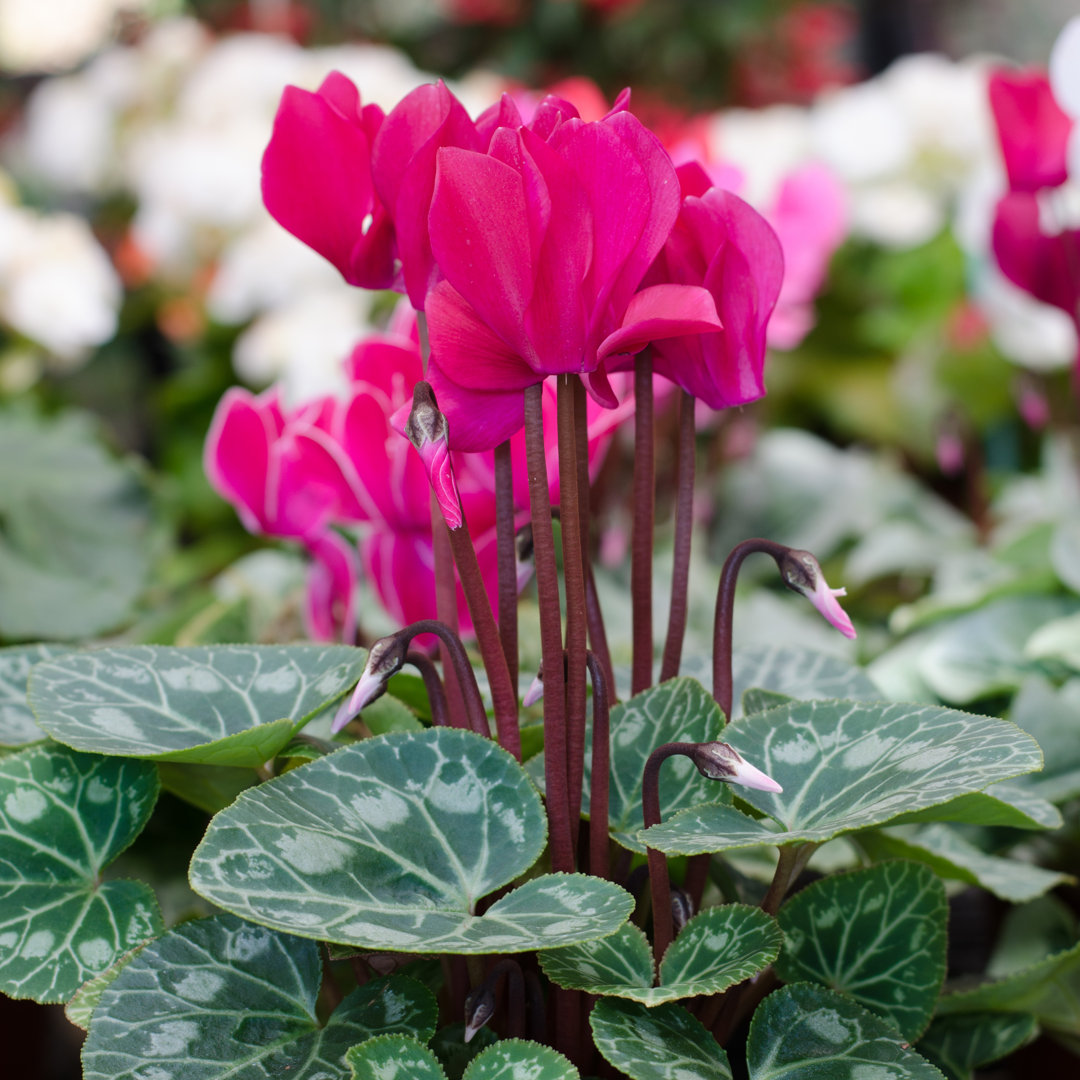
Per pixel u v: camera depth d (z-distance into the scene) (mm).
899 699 1047
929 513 1707
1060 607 1115
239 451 872
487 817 752
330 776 756
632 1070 723
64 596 1273
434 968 792
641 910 792
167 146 1986
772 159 1940
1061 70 1060
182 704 796
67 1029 1134
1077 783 924
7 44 4191
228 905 716
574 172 722
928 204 2059
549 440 799
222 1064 735
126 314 2328
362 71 1879
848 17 3988
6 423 1516
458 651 763
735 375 764
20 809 785
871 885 799
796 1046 751
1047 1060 933
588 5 3797
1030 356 1672
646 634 797
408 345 867
